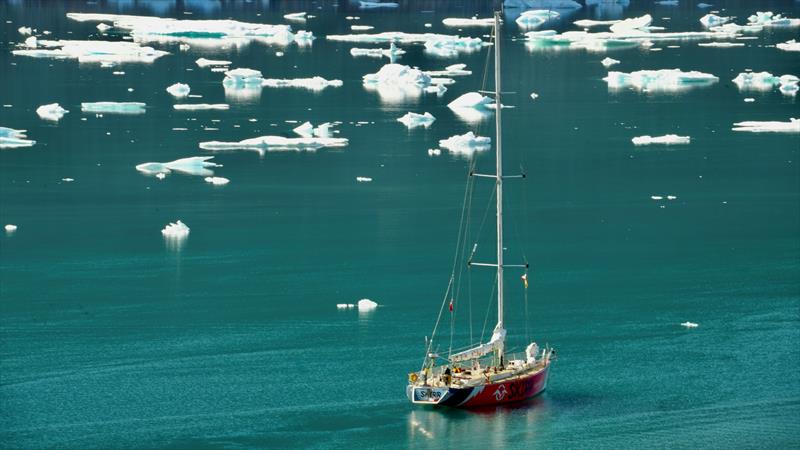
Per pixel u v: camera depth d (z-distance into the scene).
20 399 169.75
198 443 155.75
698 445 154.88
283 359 185.50
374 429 159.25
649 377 177.38
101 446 154.75
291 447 154.62
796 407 166.62
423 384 163.00
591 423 160.75
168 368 182.00
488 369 167.88
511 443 155.12
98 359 186.25
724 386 174.00
